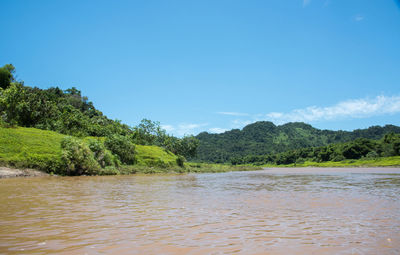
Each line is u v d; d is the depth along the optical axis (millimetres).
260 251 6324
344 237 7496
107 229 8242
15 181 25938
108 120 109562
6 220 9352
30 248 6426
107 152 47656
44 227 8414
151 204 13117
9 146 36844
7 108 53656
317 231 8125
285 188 22000
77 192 17688
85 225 8719
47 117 62938
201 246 6668
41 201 13641
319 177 39344
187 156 106250
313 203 13664
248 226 8734
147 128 92562
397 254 6133
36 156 36094
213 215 10500
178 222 9258
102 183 25234
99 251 6250
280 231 8117
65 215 10266
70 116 67438
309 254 6133
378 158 119438
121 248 6480
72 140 40125
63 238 7258
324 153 157625
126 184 24562
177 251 6293
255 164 199375
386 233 7906
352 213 10984
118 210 11422
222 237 7461
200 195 16953
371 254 6145
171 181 29656
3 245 6641
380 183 27047
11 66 91812
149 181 29062
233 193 18203
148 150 63094
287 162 180125
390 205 12977
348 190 20219
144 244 6789
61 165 36969
